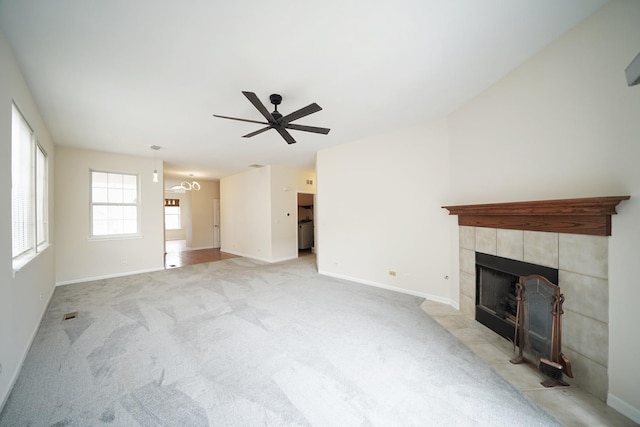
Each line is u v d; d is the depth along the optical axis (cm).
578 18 170
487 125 264
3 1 143
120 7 151
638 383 145
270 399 163
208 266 589
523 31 181
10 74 184
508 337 236
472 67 225
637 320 146
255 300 351
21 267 205
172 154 518
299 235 833
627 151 151
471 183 290
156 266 548
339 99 281
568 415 150
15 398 163
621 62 153
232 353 217
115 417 148
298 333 253
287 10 156
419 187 366
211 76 230
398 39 186
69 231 450
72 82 236
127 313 306
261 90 256
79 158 462
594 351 167
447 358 210
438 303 339
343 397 165
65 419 146
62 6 149
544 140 203
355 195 449
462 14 163
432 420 147
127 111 301
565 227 186
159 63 209
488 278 274
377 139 415
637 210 146
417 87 258
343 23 168
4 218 171
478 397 165
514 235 232
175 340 239
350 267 460
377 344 231
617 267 154
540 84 205
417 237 369
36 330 257
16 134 221
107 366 198
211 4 151
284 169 676
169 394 167
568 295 185
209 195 922
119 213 510
